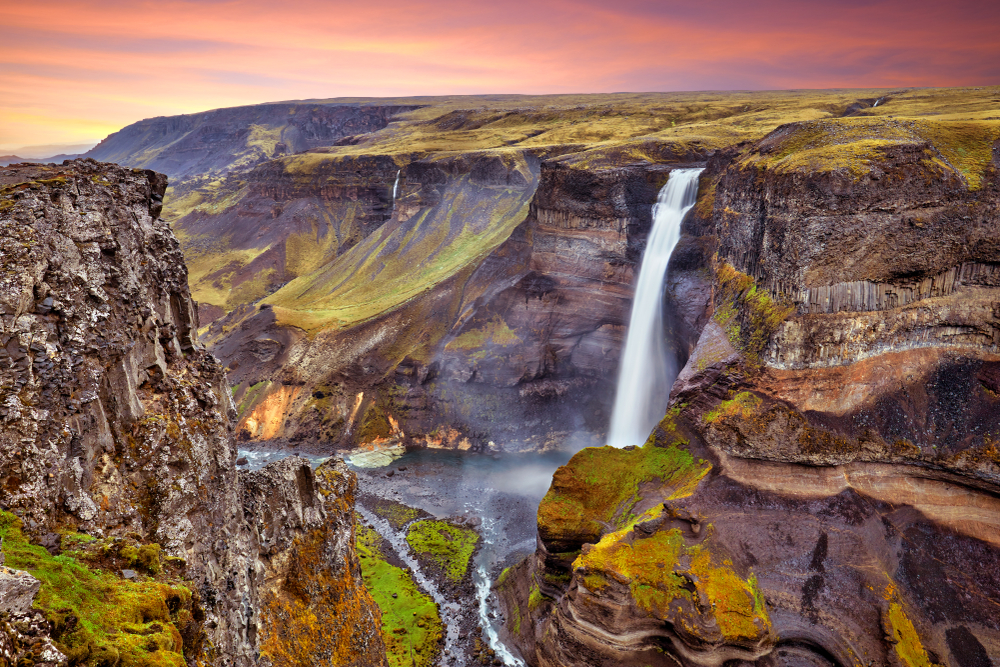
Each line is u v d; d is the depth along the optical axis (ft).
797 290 213.05
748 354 225.15
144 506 75.20
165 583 66.44
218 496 90.27
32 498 60.03
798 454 205.16
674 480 222.48
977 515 192.85
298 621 115.44
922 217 205.05
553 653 194.80
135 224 88.84
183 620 66.08
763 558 190.19
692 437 227.40
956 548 188.34
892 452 199.93
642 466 233.35
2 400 60.49
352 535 148.66
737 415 213.46
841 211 207.82
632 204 391.24
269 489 119.75
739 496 205.46
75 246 73.31
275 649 103.91
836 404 207.72
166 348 91.71
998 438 189.98
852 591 182.29
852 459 202.49
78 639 50.21
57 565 56.29
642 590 180.04
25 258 65.36
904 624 175.22
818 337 209.36
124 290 79.20
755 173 254.06
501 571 265.95
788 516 199.41
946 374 203.31
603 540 196.85
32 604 48.60
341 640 126.21
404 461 389.19
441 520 312.29
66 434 65.77
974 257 201.98
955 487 197.67
